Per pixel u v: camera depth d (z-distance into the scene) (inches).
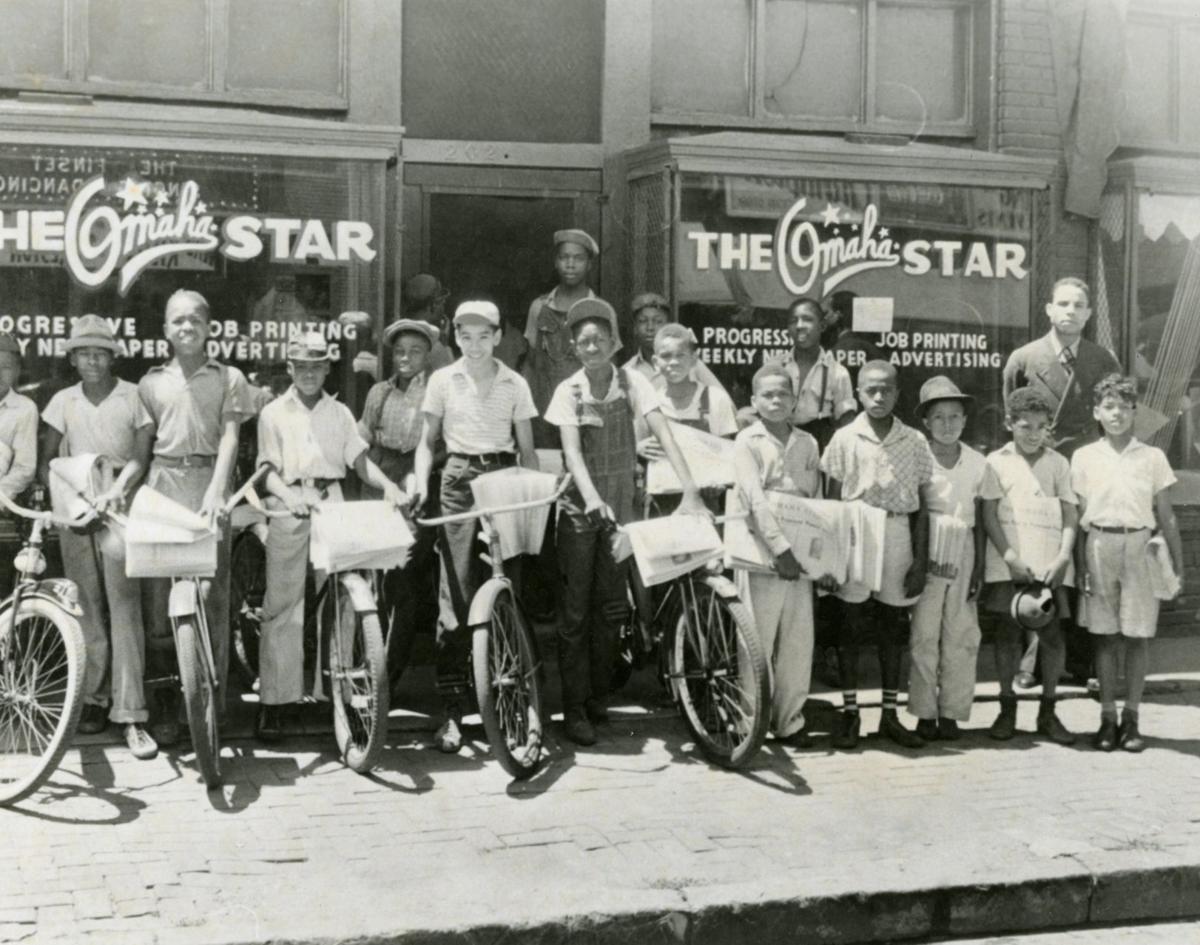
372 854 191.3
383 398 264.7
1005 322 319.9
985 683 298.7
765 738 241.1
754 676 224.5
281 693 238.5
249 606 262.8
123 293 268.2
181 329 232.8
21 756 221.0
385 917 169.3
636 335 286.0
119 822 201.3
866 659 316.5
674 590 239.6
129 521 213.6
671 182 299.7
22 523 254.1
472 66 311.4
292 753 236.1
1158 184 333.4
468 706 253.9
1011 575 252.5
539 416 298.7
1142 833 204.5
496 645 219.9
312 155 275.1
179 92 288.5
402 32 306.0
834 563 239.0
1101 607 247.6
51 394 266.1
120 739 238.8
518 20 313.1
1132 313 334.3
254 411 248.7
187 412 234.8
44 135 263.1
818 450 262.7
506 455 240.8
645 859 191.3
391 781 222.8
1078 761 241.8
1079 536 251.1
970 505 251.1
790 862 191.0
